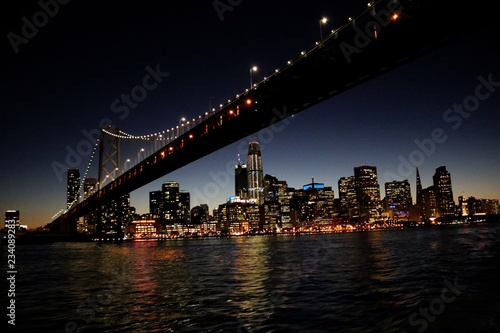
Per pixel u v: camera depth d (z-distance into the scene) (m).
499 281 25.56
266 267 41.09
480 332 14.59
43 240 172.38
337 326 15.44
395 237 139.12
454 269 32.97
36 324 16.56
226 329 15.26
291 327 15.39
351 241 117.31
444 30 27.16
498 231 155.88
